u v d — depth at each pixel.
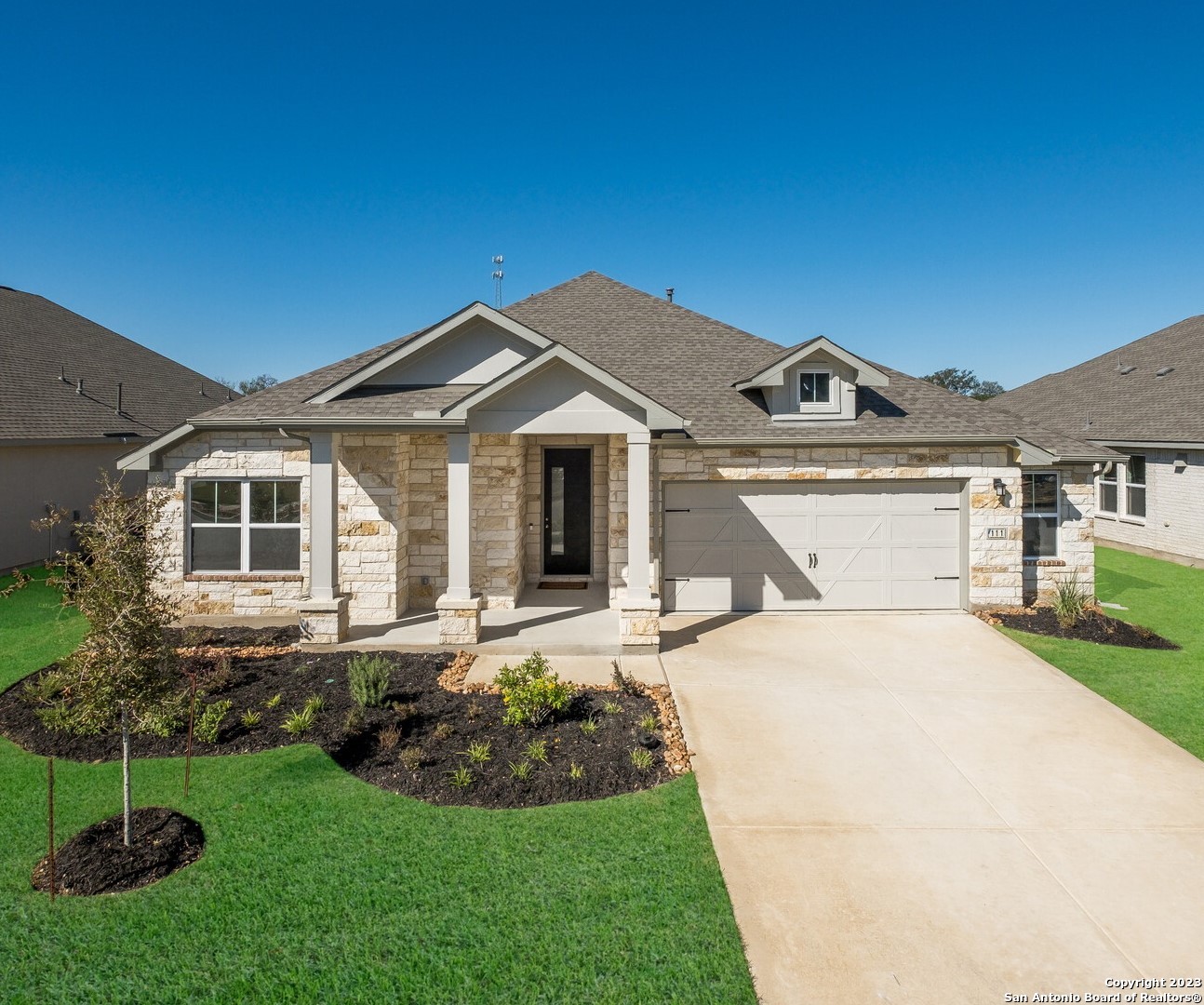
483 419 11.34
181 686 7.97
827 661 10.81
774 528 13.75
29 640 11.47
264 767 7.13
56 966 4.51
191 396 29.34
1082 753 7.67
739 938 4.80
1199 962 4.63
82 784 6.76
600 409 11.32
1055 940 4.83
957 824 6.28
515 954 4.61
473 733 7.87
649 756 7.27
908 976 4.50
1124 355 28.67
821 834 6.12
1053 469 14.26
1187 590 15.73
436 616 13.34
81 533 5.82
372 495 13.02
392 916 4.96
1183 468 19.11
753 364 15.92
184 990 4.32
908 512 13.72
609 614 13.33
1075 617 12.45
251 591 13.72
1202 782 7.03
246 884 5.30
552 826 6.11
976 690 9.59
